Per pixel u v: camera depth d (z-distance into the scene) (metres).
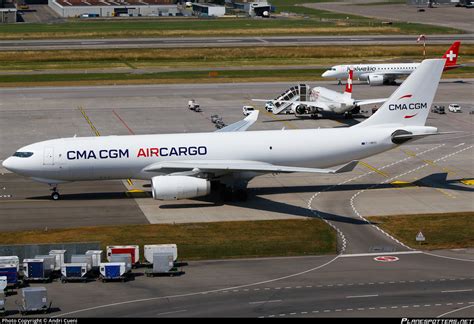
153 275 101.69
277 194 142.88
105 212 131.25
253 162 137.38
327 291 95.50
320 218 127.88
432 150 177.38
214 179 137.88
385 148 143.25
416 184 149.38
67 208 133.88
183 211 131.75
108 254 105.50
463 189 145.50
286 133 140.62
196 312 88.62
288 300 92.44
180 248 112.81
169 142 136.75
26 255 104.12
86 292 95.69
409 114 145.00
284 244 114.75
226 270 103.94
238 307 90.19
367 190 145.50
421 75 143.75
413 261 107.38
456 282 98.56
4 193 144.00
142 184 150.25
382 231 121.12
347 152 141.25
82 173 135.62
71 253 105.38
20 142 185.50
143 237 117.50
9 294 95.31
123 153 135.00
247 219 127.12
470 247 113.62
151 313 88.44
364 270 103.62
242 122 161.50
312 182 151.50
